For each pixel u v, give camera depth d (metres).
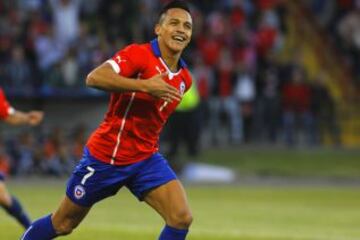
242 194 57.25
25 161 66.31
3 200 30.50
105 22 74.25
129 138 22.59
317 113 78.06
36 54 69.69
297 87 75.50
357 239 35.19
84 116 71.88
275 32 78.94
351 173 71.12
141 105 22.28
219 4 79.88
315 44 86.25
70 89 69.81
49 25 71.94
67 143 67.75
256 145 76.81
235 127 76.62
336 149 77.31
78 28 72.38
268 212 46.59
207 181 66.56
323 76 80.62
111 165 22.75
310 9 88.12
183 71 22.84
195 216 44.03
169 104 22.62
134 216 43.41
